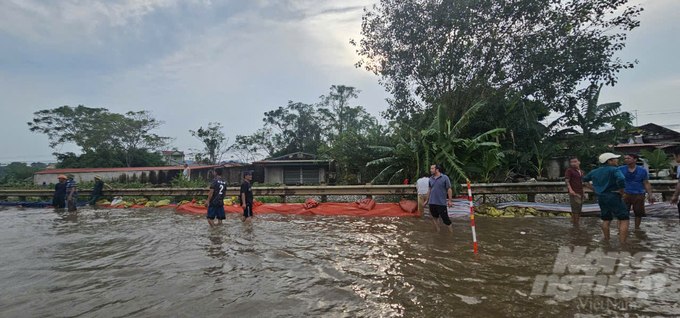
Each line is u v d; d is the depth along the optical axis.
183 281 3.74
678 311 2.74
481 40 16.02
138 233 6.88
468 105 16.12
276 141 42.38
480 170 11.19
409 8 16.42
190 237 6.32
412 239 5.90
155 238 6.29
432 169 6.68
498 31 16.03
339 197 14.03
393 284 3.55
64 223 8.55
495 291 3.29
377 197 13.44
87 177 26.23
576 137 15.94
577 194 7.11
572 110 16.31
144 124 41.56
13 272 4.17
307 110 43.84
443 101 16.52
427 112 17.73
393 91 18.81
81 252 5.23
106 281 3.79
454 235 6.24
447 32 15.89
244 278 3.81
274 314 2.84
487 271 3.95
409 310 2.89
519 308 2.88
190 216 9.82
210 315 2.83
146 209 11.94
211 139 38.44
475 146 10.95
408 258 4.60
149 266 4.37
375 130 16.62
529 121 14.68
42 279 3.88
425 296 3.20
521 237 5.95
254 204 10.48
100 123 39.22
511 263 4.27
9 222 8.87
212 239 6.09
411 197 11.02
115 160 37.91
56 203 12.45
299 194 11.15
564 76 15.38
